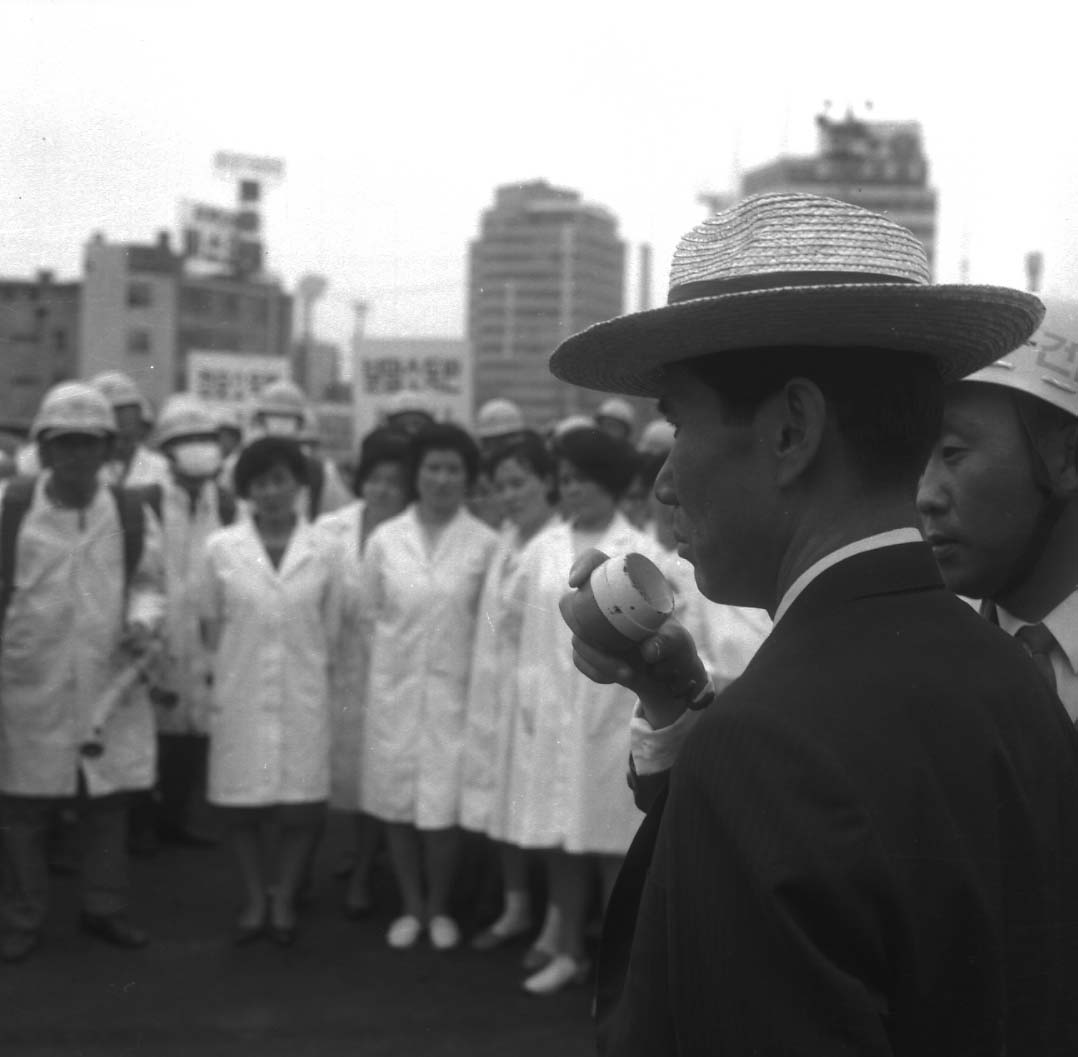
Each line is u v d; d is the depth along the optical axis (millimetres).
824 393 1249
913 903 1107
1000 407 1765
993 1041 1139
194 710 6555
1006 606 1830
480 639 5055
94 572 5066
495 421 7641
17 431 10547
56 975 4867
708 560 1315
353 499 9297
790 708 1146
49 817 5504
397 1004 4621
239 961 5051
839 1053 1039
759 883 1078
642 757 1557
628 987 1189
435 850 5172
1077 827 1277
